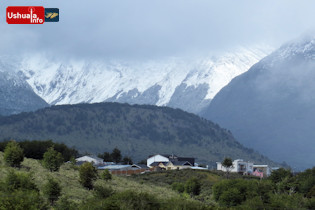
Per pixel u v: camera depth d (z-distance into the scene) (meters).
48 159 118.25
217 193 115.94
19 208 61.38
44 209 68.12
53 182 83.50
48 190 81.75
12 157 110.38
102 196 83.44
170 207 74.31
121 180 130.50
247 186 111.38
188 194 125.50
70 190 96.31
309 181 131.25
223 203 109.12
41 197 76.12
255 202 96.81
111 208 68.12
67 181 106.06
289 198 102.19
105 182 118.56
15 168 107.19
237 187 111.94
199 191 128.12
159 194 116.44
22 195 66.44
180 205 76.06
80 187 103.56
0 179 87.19
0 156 122.62
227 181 116.69
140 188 121.94
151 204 74.00
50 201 80.19
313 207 98.25
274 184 131.75
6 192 70.69
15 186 77.00
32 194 68.06
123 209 68.88
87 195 95.56
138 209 72.31
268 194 106.94
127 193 75.00
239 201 107.88
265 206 95.56
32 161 130.62
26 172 101.94
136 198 74.00
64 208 71.62
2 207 60.94
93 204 70.31
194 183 127.44
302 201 100.94
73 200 84.69
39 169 114.62
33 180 95.25
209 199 120.44
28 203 63.31
